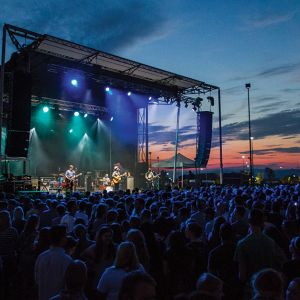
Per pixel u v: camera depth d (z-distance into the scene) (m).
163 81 25.09
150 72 23.19
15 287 6.20
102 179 28.38
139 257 4.91
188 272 4.30
